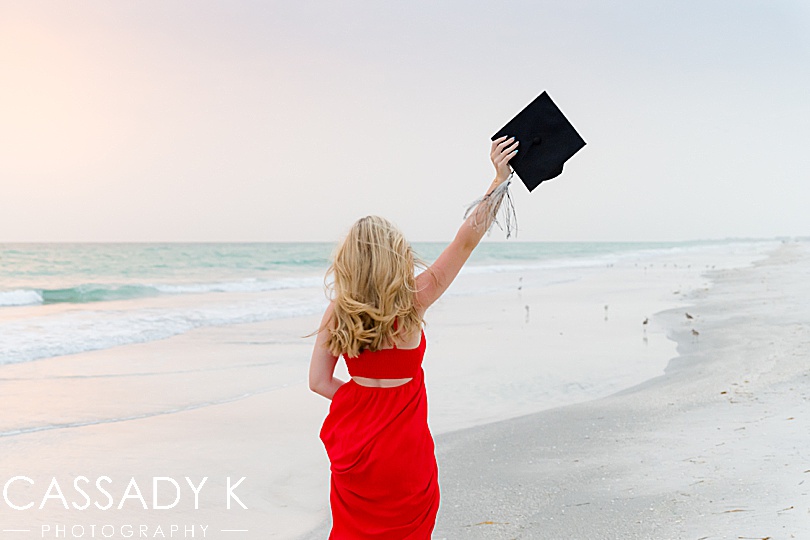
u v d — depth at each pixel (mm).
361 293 2449
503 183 2475
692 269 32406
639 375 8016
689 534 3283
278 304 16562
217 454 5277
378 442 2430
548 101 2504
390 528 2430
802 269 25562
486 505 3982
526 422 5930
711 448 4605
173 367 8703
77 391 7324
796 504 3451
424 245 88188
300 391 7414
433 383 7789
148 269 32312
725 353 8742
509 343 10531
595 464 4578
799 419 5070
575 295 18969
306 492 4508
